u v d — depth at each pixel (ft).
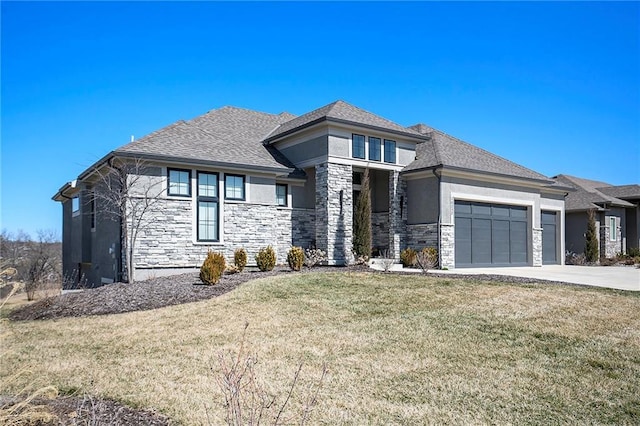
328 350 27.81
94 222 68.08
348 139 66.28
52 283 73.72
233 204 60.29
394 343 29.25
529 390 22.49
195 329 32.19
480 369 25.11
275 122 83.92
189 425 17.76
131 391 21.56
